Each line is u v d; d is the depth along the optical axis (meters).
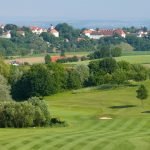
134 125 94.12
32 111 97.75
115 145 66.00
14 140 70.75
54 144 67.00
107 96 179.25
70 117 114.56
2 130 88.62
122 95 180.12
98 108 147.00
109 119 105.06
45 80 199.38
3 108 97.94
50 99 186.38
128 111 138.88
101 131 83.69
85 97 180.50
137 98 162.75
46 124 99.06
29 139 71.62
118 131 83.56
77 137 73.62
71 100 173.75
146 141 69.50
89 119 108.94
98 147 64.56
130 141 69.31
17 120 97.38
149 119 102.69
